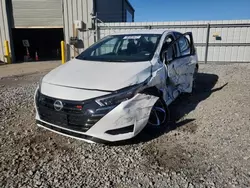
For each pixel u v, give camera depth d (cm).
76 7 1256
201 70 919
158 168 267
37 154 298
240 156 289
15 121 404
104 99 288
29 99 539
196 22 1133
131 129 304
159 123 360
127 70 334
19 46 1711
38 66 1192
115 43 443
